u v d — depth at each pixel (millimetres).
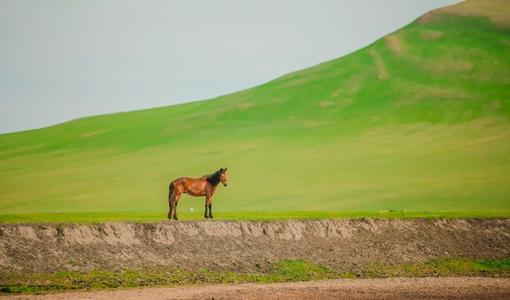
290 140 124250
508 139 111375
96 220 48781
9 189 102750
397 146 112938
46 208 85875
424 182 90688
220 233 48688
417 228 54188
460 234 54250
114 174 109625
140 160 120188
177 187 49188
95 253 44469
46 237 44531
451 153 105875
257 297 38688
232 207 81875
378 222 53875
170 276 43781
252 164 108312
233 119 145500
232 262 46406
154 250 45938
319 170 101250
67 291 39469
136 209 83250
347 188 89688
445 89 140750
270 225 50562
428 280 45875
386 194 85375
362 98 144875
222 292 40062
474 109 129750
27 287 39750
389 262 49719
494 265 50844
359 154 109625
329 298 38812
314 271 47094
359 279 46031
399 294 40531
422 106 134750
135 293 39250
